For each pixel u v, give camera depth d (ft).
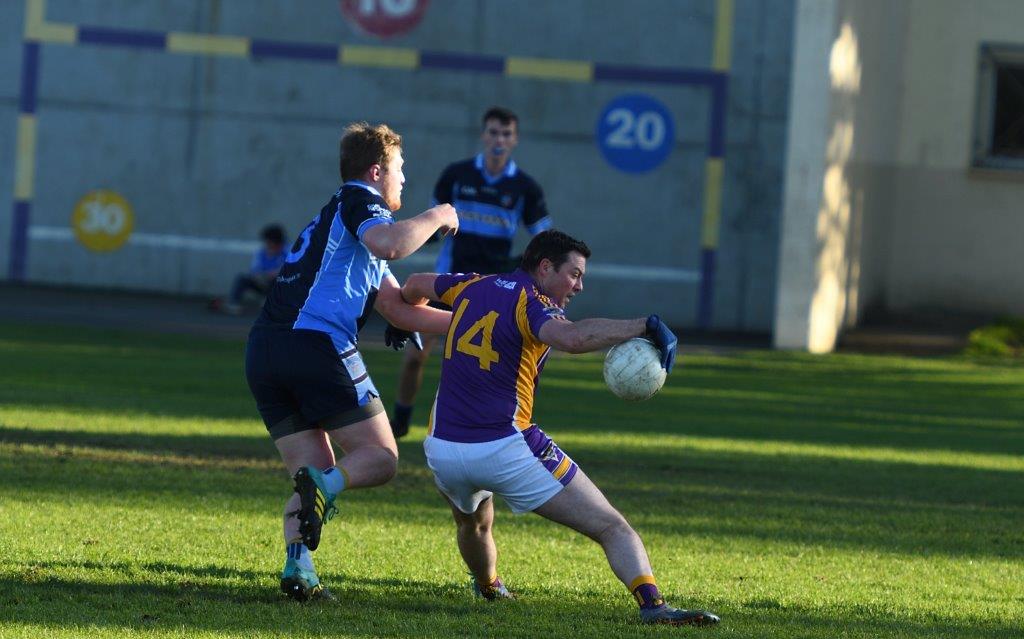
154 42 296.51
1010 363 255.50
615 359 60.08
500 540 82.43
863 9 273.33
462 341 60.80
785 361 238.27
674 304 287.48
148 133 298.15
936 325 304.91
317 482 61.21
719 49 282.36
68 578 65.36
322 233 65.77
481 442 59.62
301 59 294.25
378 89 292.81
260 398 66.85
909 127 317.01
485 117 128.57
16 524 78.07
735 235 284.82
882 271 318.04
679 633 58.29
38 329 226.58
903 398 194.80
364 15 291.79
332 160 295.89
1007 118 314.55
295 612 60.29
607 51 286.05
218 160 297.53
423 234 62.95
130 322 246.47
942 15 313.32
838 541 87.15
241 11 294.87
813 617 64.64
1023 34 310.65
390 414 150.51
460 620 60.18
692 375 211.61
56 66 297.74
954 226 315.78
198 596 62.95
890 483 115.55
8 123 299.38
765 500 102.63
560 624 59.98
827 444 141.69
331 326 65.31
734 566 77.71
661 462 121.19
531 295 59.98
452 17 289.74
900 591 72.64
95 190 299.58
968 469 127.65
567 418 152.46
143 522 81.25
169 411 138.00
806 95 254.06
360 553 76.54
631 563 59.98
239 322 257.75
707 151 284.41
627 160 286.87
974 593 72.95
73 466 100.12
